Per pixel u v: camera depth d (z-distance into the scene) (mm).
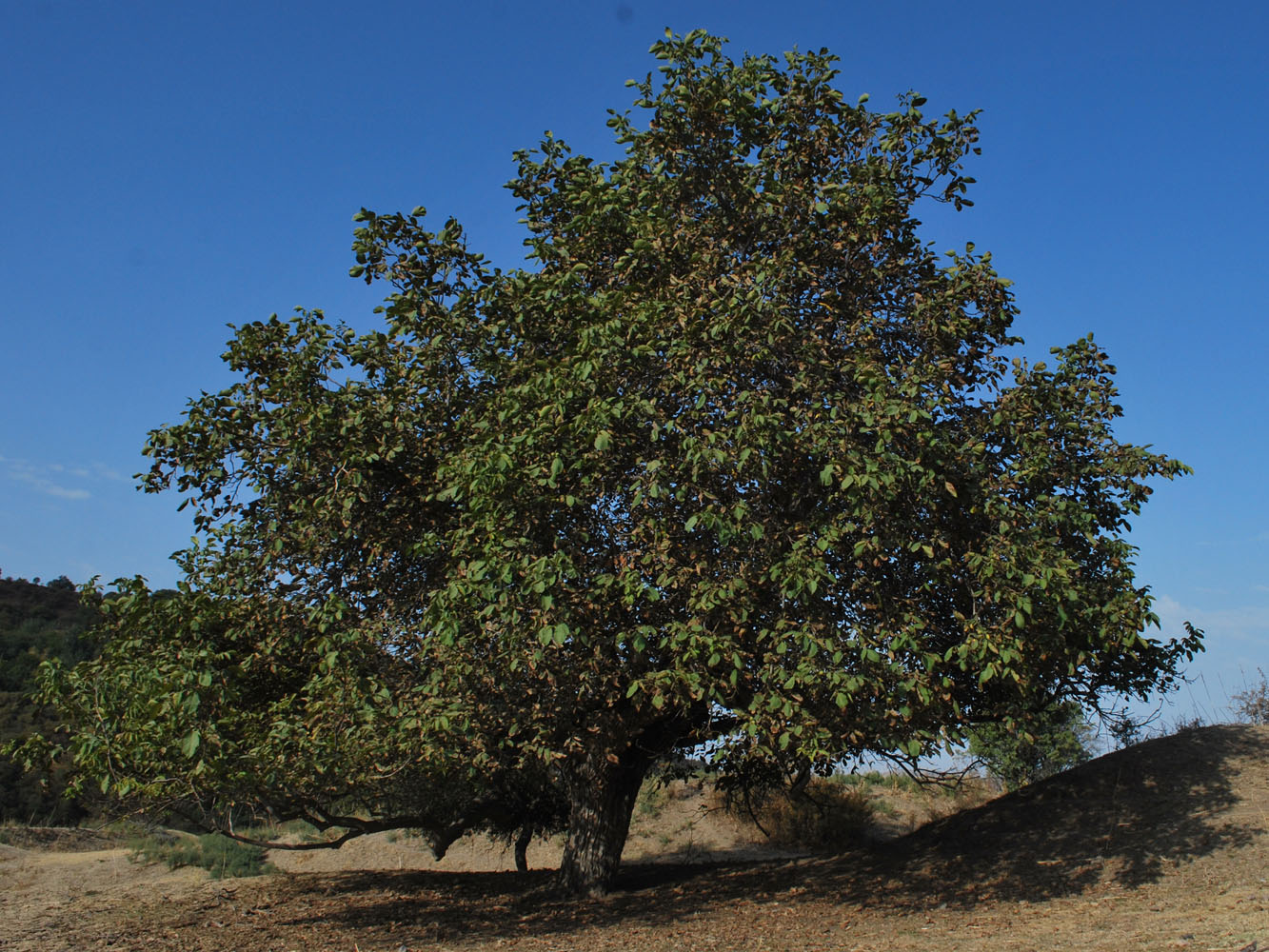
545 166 11438
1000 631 8195
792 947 8531
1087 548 9883
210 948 9477
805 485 9188
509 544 8305
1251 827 10641
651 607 9055
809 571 7785
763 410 8320
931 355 9883
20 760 9648
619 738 10516
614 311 9281
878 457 8305
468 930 10305
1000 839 12406
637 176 10648
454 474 9281
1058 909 9430
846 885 11898
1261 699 18594
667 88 10273
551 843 24641
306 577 10602
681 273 10117
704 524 8148
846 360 9234
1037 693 10422
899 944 8344
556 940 9508
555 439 8641
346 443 10023
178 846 17188
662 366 9219
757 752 8766
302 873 16078
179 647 9461
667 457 8977
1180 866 10227
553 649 8789
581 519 9289
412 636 9898
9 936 10352
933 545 8969
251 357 10578
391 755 9258
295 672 10648
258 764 8812
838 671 7738
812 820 22969
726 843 23984
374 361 10547
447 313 10312
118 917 11625
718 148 10234
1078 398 10039
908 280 10352
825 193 10156
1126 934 7957
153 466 10320
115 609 10422
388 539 10570
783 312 9180
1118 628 8945
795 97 10461
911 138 10242
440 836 13398
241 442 10383
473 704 8906
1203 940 7395
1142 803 12125
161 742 8414
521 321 9930
